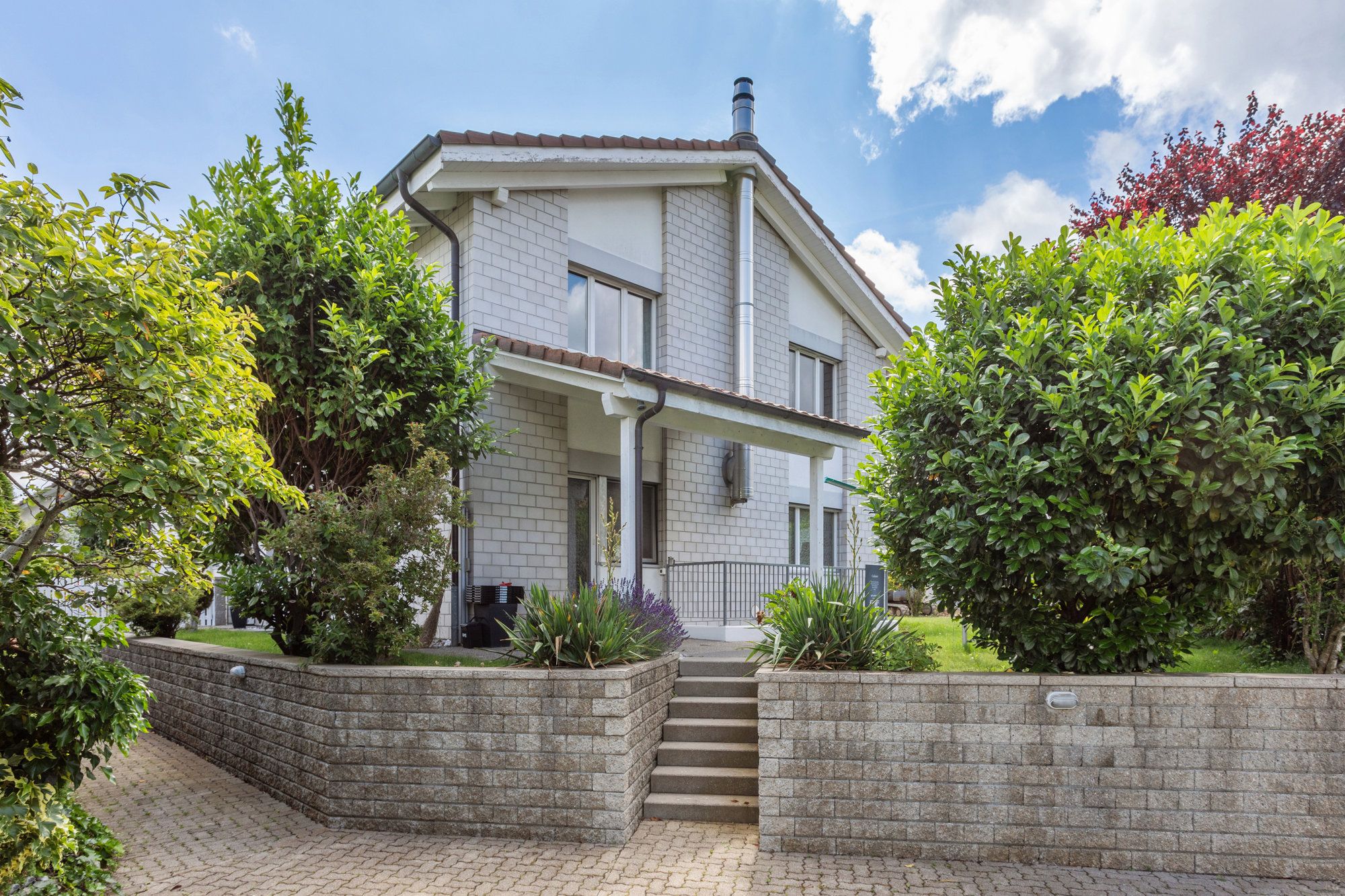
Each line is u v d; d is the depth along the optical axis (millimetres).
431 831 5387
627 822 5160
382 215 7898
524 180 10188
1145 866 4625
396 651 6301
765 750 5039
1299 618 6371
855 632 5473
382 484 6336
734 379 12992
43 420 3752
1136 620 4945
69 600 5309
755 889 4352
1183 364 4496
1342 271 4582
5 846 3932
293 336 7098
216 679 7688
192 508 4512
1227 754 4613
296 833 5449
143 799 6371
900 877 4516
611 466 11000
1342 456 4512
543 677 5285
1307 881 4457
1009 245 5668
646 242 11992
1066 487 4738
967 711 4859
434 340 7633
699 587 11195
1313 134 13008
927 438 5484
